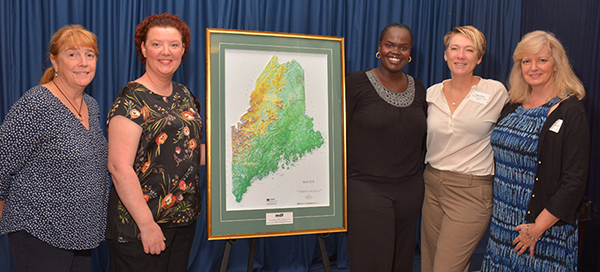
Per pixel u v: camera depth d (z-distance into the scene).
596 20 2.39
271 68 1.70
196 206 1.50
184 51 1.56
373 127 1.78
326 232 1.74
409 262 1.96
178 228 1.46
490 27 2.78
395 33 1.77
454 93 1.92
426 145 2.04
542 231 1.54
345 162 1.76
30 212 1.27
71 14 2.13
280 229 1.68
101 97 2.18
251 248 1.79
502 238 1.74
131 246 1.34
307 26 2.50
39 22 2.08
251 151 1.66
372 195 1.80
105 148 1.52
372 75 1.84
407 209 1.85
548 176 1.54
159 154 1.35
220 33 1.63
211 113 1.61
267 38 1.69
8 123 1.23
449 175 1.89
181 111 1.46
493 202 1.82
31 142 1.24
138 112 1.29
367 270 1.80
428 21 2.68
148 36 1.40
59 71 1.37
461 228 1.84
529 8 2.82
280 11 2.43
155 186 1.34
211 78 1.61
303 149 1.73
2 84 2.04
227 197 1.63
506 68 2.81
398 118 1.77
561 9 2.59
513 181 1.67
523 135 1.62
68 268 1.36
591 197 2.47
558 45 1.58
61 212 1.30
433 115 1.94
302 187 1.72
